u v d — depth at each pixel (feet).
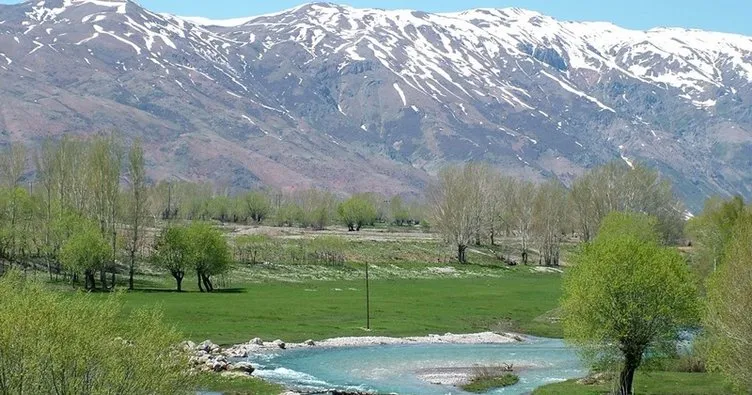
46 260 430.20
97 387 117.29
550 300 419.74
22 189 454.81
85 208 438.40
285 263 518.78
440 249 630.74
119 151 426.92
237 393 193.16
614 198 581.12
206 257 402.93
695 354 225.35
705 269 332.60
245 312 336.29
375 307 376.48
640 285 184.75
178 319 305.53
